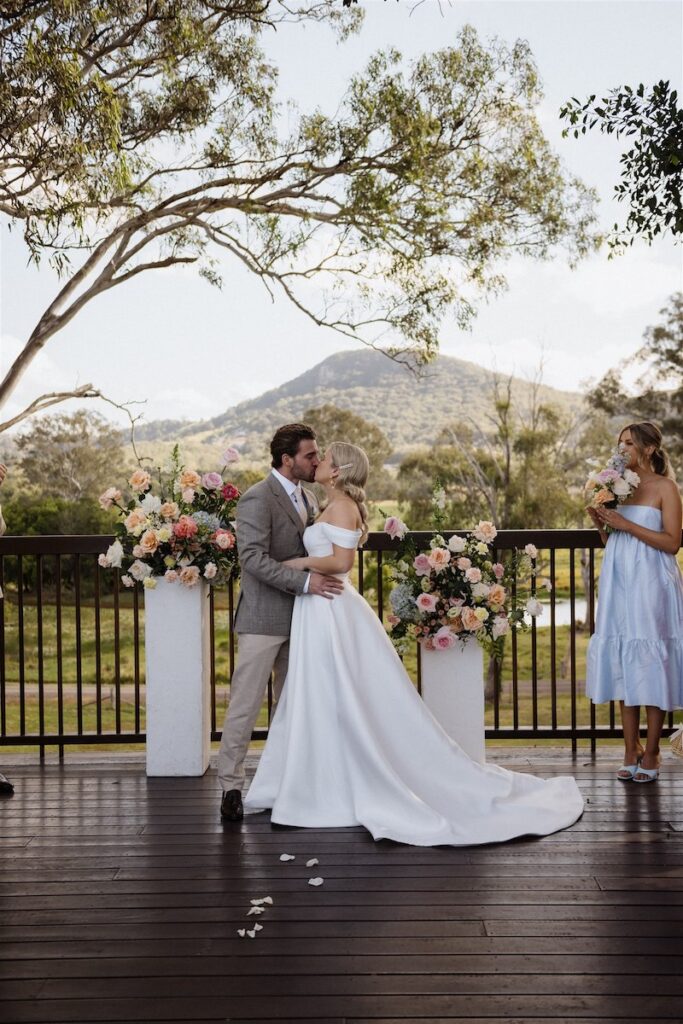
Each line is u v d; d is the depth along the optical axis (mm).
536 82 11445
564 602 22875
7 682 16703
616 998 2211
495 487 19094
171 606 4145
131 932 2584
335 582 3566
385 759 3475
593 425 19641
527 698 16141
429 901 2779
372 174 11062
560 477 19094
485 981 2295
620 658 3984
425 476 19750
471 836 3305
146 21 9773
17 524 21281
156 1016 2141
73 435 24391
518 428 19438
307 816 3525
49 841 3334
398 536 4094
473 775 3629
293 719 3555
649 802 3730
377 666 3627
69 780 4121
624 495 3930
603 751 4617
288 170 11438
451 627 3951
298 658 3584
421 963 2389
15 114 7410
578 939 2520
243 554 3566
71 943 2520
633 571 3945
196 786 4012
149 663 4160
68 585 21656
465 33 11258
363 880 2951
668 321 22344
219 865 3094
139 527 4043
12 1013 2156
